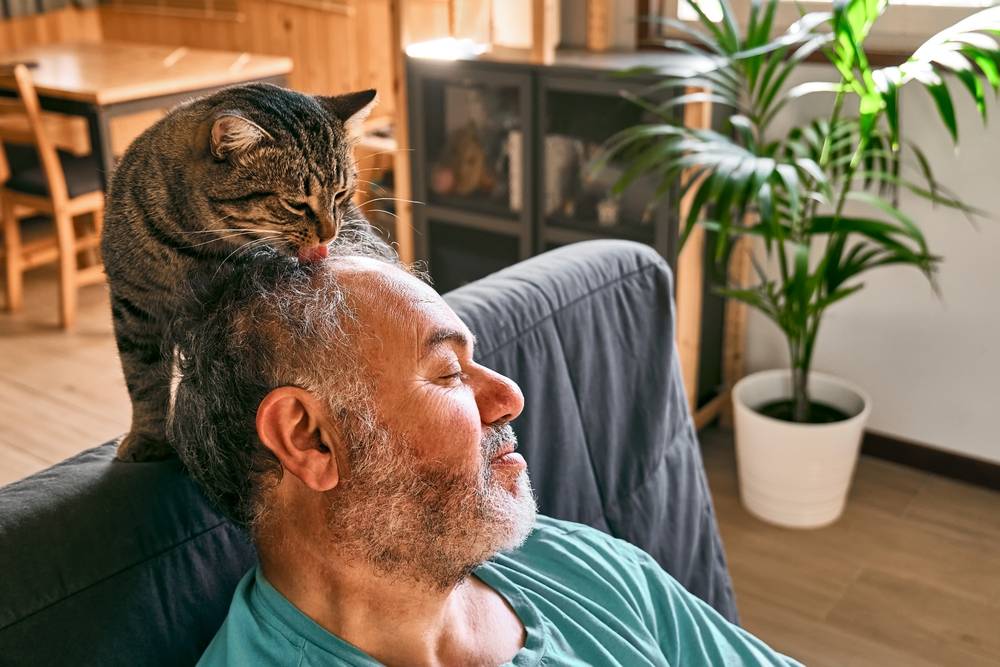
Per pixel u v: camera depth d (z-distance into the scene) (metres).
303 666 0.95
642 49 2.96
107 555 0.98
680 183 2.56
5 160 3.61
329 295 1.00
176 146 1.24
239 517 1.03
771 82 2.69
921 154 2.38
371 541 0.99
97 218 3.98
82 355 3.42
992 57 1.97
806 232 2.31
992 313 2.58
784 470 2.47
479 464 1.02
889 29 2.62
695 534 1.78
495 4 2.91
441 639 1.06
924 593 2.30
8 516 0.95
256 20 4.38
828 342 2.84
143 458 1.10
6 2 4.57
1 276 4.05
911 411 2.77
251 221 1.27
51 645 0.93
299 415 0.97
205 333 1.02
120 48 4.07
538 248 2.92
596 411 1.59
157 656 1.01
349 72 4.10
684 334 2.72
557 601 1.15
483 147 3.06
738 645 1.27
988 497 2.66
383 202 3.56
